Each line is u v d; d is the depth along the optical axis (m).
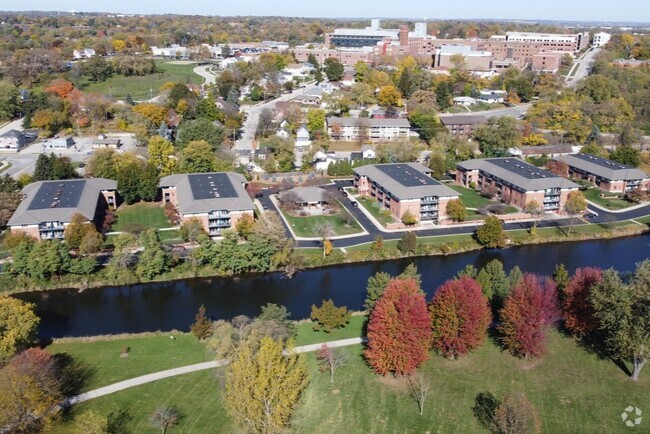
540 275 118.94
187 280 117.12
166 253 117.31
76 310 106.00
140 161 166.88
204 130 195.00
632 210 157.25
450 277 118.88
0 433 64.56
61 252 113.00
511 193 158.88
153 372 81.56
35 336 88.81
